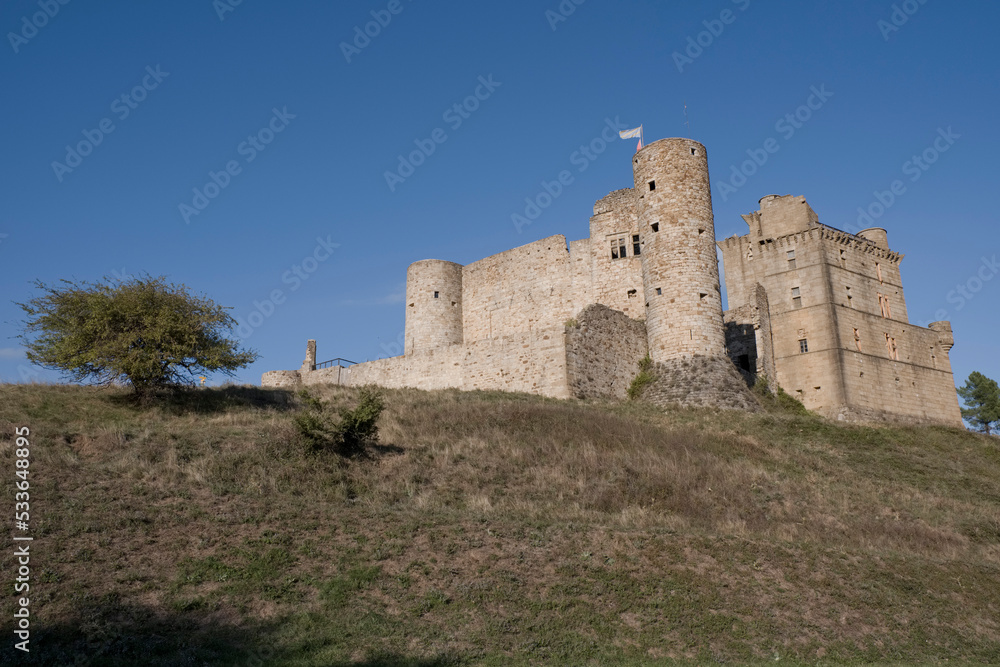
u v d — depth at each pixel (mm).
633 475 24484
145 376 28406
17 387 29312
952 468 31312
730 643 15750
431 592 16141
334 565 16750
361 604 15352
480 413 30906
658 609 16688
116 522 17109
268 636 13781
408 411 31406
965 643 17000
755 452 29000
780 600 17656
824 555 20109
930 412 52438
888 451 32875
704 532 20797
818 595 18109
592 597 16812
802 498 24438
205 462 21578
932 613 18078
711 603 17156
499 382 40406
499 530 19359
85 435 22859
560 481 23766
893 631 17141
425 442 26703
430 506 20984
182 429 25219
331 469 22562
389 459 24547
